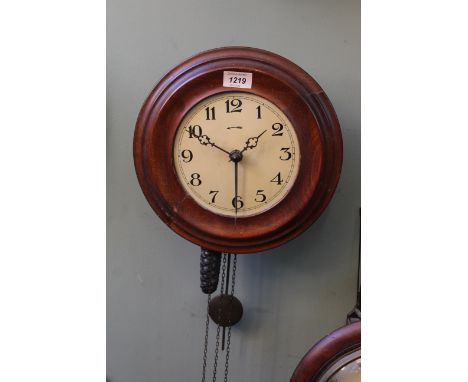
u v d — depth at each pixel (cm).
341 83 111
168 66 113
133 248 119
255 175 92
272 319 119
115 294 121
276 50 111
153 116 92
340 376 84
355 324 87
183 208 92
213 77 89
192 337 122
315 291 118
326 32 110
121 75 113
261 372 121
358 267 114
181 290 120
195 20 111
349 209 114
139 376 124
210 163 92
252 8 110
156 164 92
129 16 112
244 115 90
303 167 91
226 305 109
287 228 93
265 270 118
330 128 92
